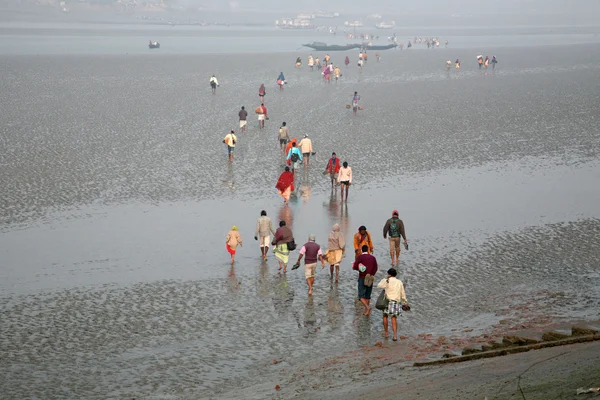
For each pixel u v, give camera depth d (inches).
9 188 1365.7
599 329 689.0
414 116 2290.8
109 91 2856.8
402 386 540.4
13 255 1011.9
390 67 4131.4
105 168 1542.8
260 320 794.2
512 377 501.0
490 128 2078.0
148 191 1371.8
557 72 3777.1
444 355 645.9
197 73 3649.1
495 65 4261.8
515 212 1251.2
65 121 2122.3
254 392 593.9
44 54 4842.5
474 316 796.6
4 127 2000.5
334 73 3417.8
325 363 667.4
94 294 868.6
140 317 799.1
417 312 815.1
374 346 713.6
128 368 669.9
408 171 1561.3
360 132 2004.2
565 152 1761.8
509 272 951.6
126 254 1024.2
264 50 5816.9
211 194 1362.0
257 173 1534.2
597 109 2428.6
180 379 644.7
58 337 742.5
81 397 609.0
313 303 848.3
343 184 1316.4
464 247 1059.9
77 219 1190.9
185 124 2112.5
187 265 983.0
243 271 963.3
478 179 1497.3
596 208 1274.6
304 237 1111.6
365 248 806.5
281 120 2206.0
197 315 807.7
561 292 868.6
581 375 464.4
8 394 614.5
